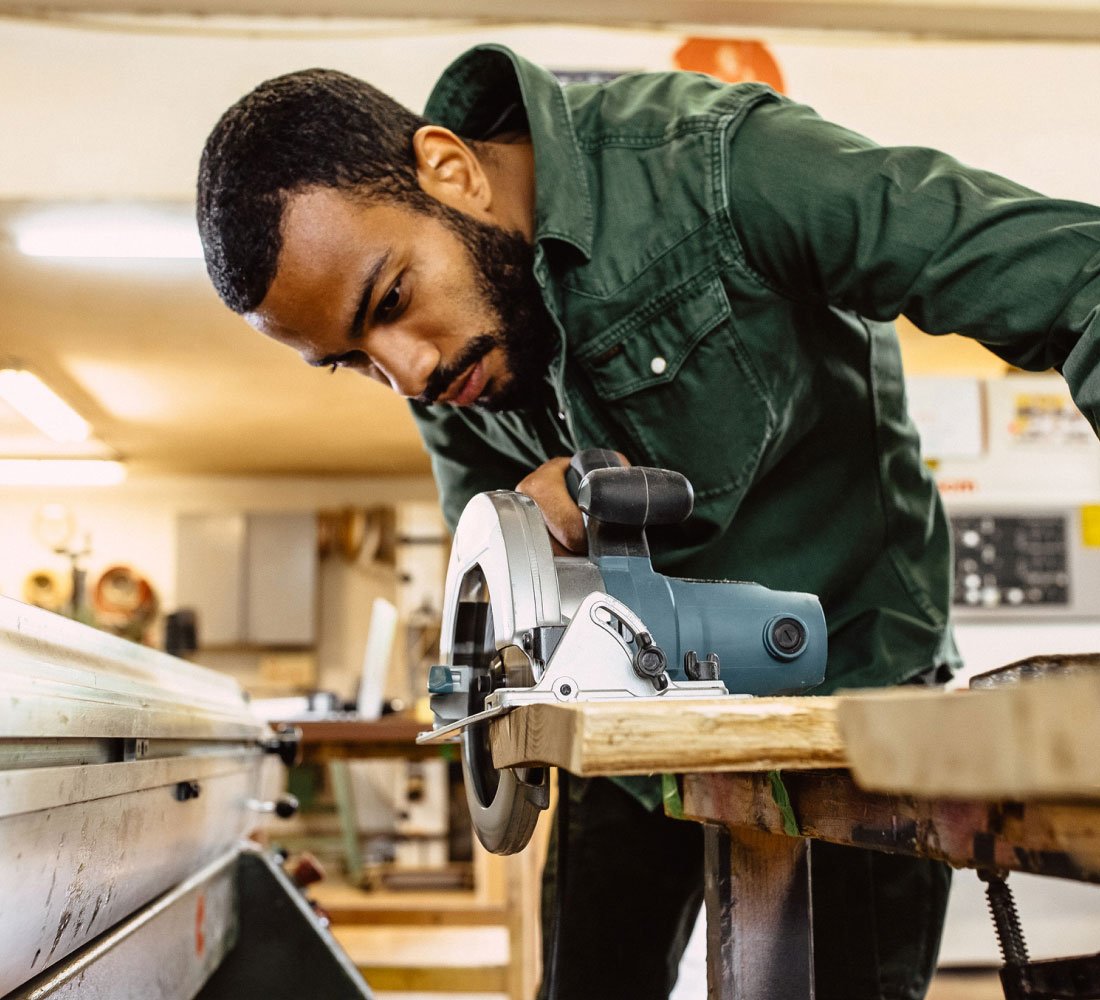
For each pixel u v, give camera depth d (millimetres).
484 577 949
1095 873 446
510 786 914
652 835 1386
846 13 2844
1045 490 2814
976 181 1021
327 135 1077
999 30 2914
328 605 7410
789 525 1310
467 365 1168
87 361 4969
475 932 4938
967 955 3004
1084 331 893
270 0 2781
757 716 561
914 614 1356
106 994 913
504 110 1347
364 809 6848
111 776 838
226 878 1629
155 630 7238
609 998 1391
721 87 1257
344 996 1696
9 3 2803
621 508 952
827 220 1070
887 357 1331
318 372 5125
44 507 7062
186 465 7160
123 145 2836
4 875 640
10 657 712
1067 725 336
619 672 816
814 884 1298
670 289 1186
